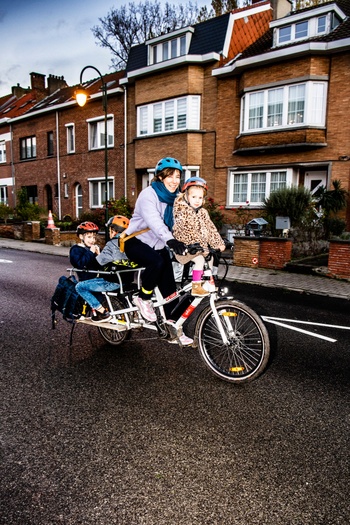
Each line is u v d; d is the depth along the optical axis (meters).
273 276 9.59
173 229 3.57
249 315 3.49
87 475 2.39
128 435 2.80
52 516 2.07
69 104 23.14
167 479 2.35
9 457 2.56
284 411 3.17
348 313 6.40
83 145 23.25
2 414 3.09
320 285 8.54
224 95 17.08
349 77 13.99
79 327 5.43
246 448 2.66
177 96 17.97
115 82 22.89
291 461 2.54
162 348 4.63
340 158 14.35
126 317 4.21
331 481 2.35
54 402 3.28
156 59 19.38
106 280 4.34
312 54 14.26
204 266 3.68
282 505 2.16
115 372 3.91
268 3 19.30
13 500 2.18
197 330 3.80
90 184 23.20
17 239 19.34
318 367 4.11
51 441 2.73
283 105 15.13
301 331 5.37
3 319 5.71
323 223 13.12
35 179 26.75
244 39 18.66
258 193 16.61
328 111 14.52
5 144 28.91
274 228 11.82
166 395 3.42
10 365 4.07
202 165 18.02
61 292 4.52
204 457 2.56
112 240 4.32
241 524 2.02
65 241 16.95
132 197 20.72
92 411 3.14
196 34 18.55
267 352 3.45
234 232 14.01
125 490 2.26
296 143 14.72
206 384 3.66
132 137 20.44
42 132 25.75
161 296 3.83
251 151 15.97
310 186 15.96
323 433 2.86
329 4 14.69
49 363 4.13
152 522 2.03
